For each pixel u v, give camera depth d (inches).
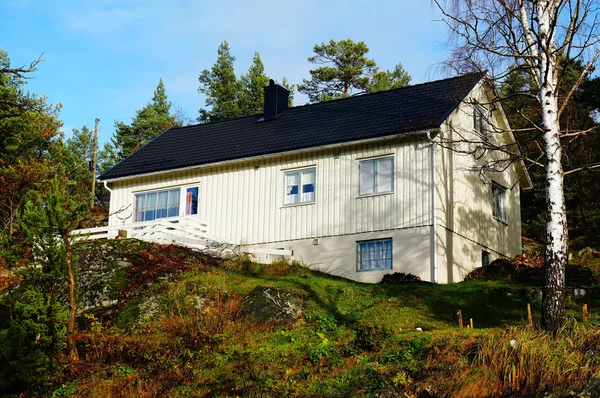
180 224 1013.8
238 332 693.3
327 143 987.9
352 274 945.5
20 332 606.5
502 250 1081.4
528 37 657.0
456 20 674.8
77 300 653.3
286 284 802.2
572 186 1347.2
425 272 893.8
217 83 2132.1
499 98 689.0
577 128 1157.7
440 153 933.8
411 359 566.6
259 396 565.9
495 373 515.8
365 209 957.8
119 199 1162.6
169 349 649.6
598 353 515.5
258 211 1040.8
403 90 1089.4
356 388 547.8
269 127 1138.7
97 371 626.2
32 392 604.4
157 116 2210.9
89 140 2354.8
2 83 1421.0
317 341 653.3
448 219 935.0
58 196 634.8
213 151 1115.3
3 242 637.9
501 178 1109.1
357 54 2033.7
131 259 856.3
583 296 756.6
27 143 1373.0
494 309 740.0
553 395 481.1
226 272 876.6
